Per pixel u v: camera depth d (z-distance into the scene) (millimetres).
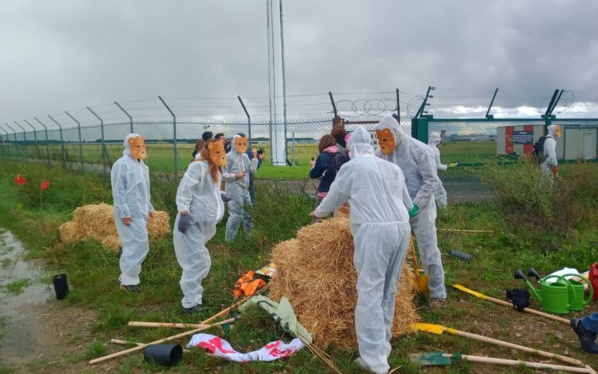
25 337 4621
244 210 7758
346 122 10234
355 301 4059
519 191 7898
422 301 5078
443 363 3826
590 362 3928
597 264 5324
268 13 23375
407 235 3756
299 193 8938
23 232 9195
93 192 11656
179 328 4578
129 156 5633
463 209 9477
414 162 4883
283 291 4586
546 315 4789
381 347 3631
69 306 5418
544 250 6930
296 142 17125
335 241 4203
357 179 3686
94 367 3992
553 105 11312
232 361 3891
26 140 24938
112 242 7312
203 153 5000
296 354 3928
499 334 4434
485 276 5980
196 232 4930
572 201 8125
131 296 5457
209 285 5582
